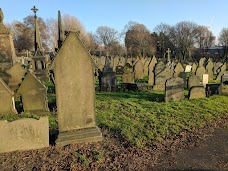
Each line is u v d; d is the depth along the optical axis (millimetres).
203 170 4945
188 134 6875
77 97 5961
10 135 5535
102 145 5980
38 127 5656
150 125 7457
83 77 5902
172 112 8984
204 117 8430
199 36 77688
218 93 12391
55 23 63125
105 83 13805
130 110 9219
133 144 6043
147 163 5176
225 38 64250
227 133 7055
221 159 5441
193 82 14375
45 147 5777
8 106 8398
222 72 19516
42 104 8656
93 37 85938
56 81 5727
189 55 56094
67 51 5676
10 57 12414
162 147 5969
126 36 79625
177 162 5254
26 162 5141
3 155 5438
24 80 8438
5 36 12188
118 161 5223
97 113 8711
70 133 6000
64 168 4906
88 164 5051
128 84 14484
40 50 18609
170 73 14727
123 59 31016
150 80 16531
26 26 71062
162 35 75875
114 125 7414
